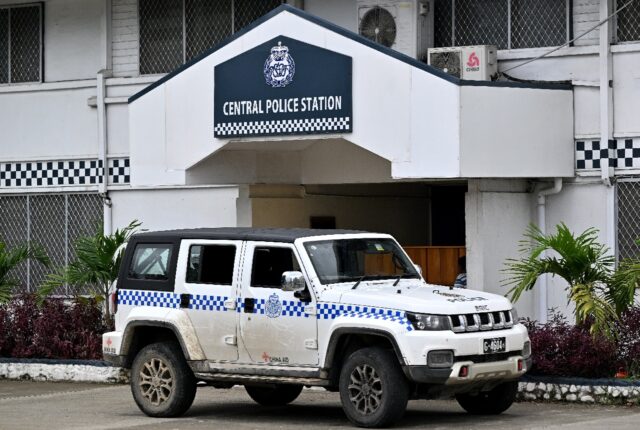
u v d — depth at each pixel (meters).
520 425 13.03
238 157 19.12
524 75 17.94
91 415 14.89
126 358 14.86
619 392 14.47
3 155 22.41
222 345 14.00
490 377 13.01
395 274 14.17
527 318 16.39
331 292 13.24
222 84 17.89
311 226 20.70
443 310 12.70
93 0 21.66
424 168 16.33
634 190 17.12
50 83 21.95
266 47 17.50
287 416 14.53
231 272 14.03
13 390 17.55
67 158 21.83
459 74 17.80
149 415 14.57
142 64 21.31
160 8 21.22
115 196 21.38
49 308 18.92
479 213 17.11
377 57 16.61
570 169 17.38
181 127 18.33
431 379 12.52
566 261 14.95
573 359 14.72
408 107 16.42
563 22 17.81
